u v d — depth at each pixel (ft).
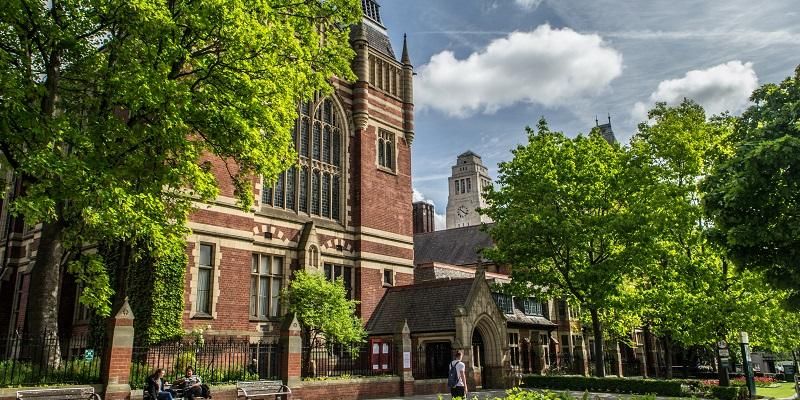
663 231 93.04
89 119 55.21
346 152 110.63
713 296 86.58
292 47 58.44
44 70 55.62
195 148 56.29
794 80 56.80
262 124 57.57
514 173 107.34
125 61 52.39
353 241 108.47
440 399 38.22
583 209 100.89
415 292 106.83
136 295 74.13
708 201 53.01
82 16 51.90
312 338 88.99
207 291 81.76
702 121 99.19
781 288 52.65
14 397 45.70
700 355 187.42
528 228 97.25
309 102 105.70
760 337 98.12
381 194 114.52
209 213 83.20
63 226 55.52
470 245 184.85
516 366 130.52
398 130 121.29
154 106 48.83
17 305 102.53
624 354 174.70
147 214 51.13
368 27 121.29
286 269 94.94
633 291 106.52
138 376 57.11
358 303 102.63
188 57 54.75
